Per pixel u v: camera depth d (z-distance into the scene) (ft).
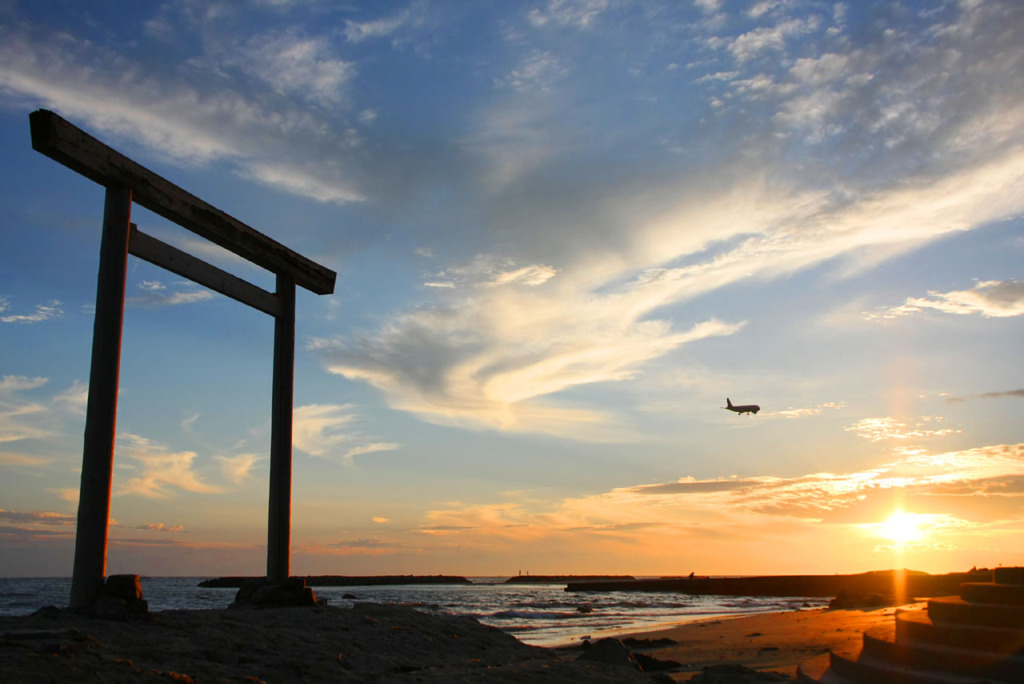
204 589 404.36
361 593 357.61
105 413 28.12
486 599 266.16
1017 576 39.68
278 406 40.63
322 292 44.86
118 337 29.07
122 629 25.64
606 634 100.58
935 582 105.40
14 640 22.11
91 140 28.53
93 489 27.53
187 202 34.06
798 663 44.21
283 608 36.50
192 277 34.63
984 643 33.06
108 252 29.35
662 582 328.08
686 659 56.39
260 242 39.09
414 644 34.88
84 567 27.17
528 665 33.12
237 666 24.73
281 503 39.58
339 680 25.17
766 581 268.62
